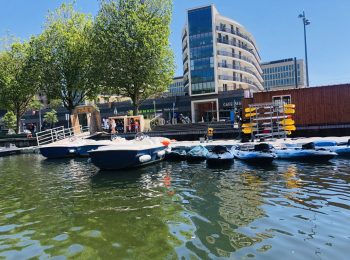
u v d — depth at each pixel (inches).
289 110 952.3
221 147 701.3
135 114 1418.6
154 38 1309.1
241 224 289.1
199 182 493.4
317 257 217.8
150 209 350.9
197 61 2691.9
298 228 273.3
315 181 462.6
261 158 646.5
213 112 2655.0
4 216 347.3
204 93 2655.0
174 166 687.7
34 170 729.6
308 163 633.6
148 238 264.4
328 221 288.0
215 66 2640.3
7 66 1588.3
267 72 4972.9
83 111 1488.7
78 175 619.8
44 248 253.0
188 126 1385.3
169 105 2741.1
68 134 1460.4
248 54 3088.1
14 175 662.5
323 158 644.7
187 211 336.8
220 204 358.3
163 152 768.9
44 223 317.1
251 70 3233.3
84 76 1439.5
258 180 488.4
